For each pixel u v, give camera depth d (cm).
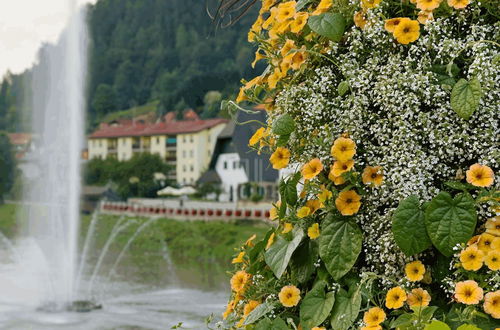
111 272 1492
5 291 1095
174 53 6681
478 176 117
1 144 6100
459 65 128
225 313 158
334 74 139
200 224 2475
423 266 121
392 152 124
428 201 121
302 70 142
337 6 138
